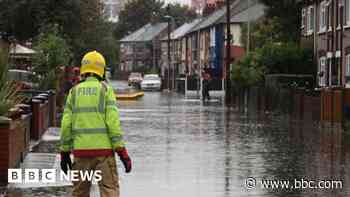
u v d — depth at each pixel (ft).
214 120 152.05
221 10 393.29
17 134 70.95
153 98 281.95
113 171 45.39
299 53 208.13
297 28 232.32
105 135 44.93
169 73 426.10
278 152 91.40
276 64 208.54
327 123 143.54
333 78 186.70
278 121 150.61
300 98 161.79
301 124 142.41
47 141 100.94
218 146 98.12
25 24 215.10
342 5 180.14
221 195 59.11
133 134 116.16
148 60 634.43
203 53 406.00
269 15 240.73
